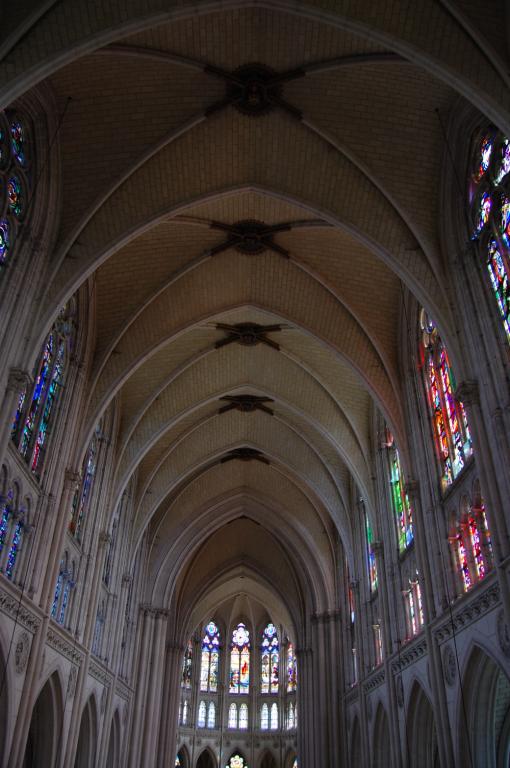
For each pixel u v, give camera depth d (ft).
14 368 59.62
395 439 84.48
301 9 55.16
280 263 88.58
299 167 72.84
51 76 61.72
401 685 82.64
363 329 87.92
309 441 120.67
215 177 73.72
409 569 84.43
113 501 100.27
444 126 65.87
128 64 62.44
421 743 77.66
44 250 66.33
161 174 71.72
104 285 83.51
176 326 92.12
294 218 81.30
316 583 138.10
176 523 141.08
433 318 66.74
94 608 88.43
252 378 111.86
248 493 143.64
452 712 64.54
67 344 78.79
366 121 67.46
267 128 70.38
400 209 69.26
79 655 82.33
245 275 90.79
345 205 72.84
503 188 58.29
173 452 126.11
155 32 59.93
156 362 101.60
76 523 84.48
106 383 87.56
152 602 134.21
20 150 63.10
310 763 142.82
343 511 121.80
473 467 63.00
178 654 159.22
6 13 52.34
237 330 101.35
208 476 140.46
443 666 67.72
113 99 65.36
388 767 94.07
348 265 84.12
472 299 62.95
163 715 151.02
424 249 68.44
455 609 63.82
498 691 61.16
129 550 117.39
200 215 80.33
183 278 88.17
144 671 126.52
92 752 91.86
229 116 69.10
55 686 74.74
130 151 68.95
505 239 57.88
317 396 109.19
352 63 62.13
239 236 84.23
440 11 53.93
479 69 52.95
